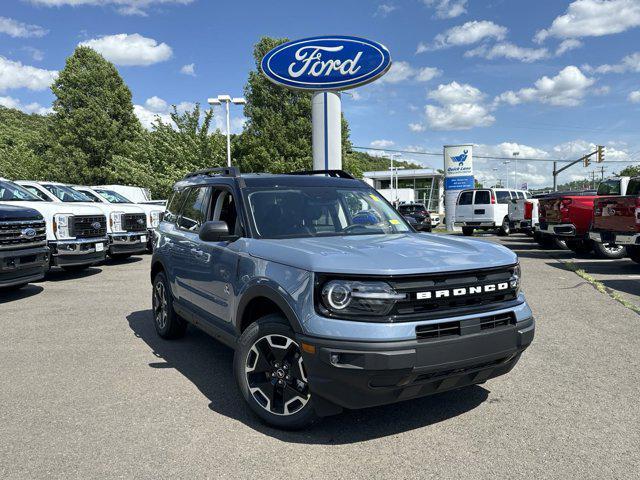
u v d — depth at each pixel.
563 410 3.93
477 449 3.33
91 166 40.06
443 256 3.47
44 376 4.81
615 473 3.02
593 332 6.17
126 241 13.34
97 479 3.00
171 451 3.33
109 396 4.30
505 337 3.42
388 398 3.22
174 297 5.64
